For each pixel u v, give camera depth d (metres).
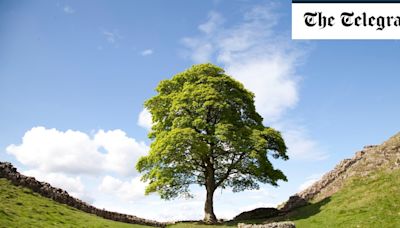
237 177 47.78
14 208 29.30
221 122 44.53
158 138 46.12
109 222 35.16
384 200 33.84
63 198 37.03
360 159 46.94
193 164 46.22
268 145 45.34
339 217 34.19
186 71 48.44
